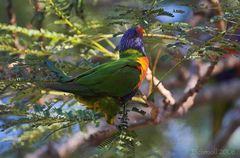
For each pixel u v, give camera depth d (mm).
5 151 11820
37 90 8219
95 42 9727
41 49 9383
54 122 7602
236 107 16125
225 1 8695
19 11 13805
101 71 8438
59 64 8844
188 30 8625
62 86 7938
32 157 12734
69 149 12773
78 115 7637
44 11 9695
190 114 15016
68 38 9516
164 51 9906
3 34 9203
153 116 9688
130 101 9344
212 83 15344
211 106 15414
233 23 8336
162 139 13594
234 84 15297
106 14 13109
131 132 7770
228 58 15188
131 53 9195
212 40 8328
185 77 15273
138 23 8711
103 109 8406
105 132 11156
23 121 7496
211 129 15234
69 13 9672
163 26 8570
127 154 7441
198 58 8500
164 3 9711
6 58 8266
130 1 11758
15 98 8086
